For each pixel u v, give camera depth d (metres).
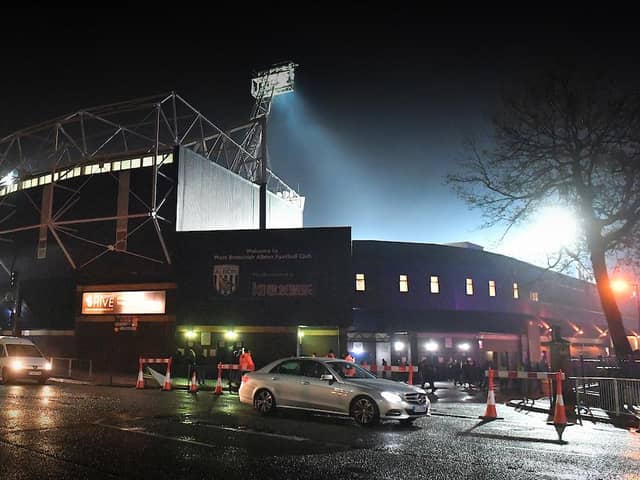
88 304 34.25
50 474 7.45
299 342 31.28
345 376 13.27
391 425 12.88
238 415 13.80
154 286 33.03
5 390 19.58
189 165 35.00
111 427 11.39
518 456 9.48
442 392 25.92
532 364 36.50
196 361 26.30
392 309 39.28
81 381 25.77
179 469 7.89
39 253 36.59
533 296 48.88
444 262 41.66
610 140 25.89
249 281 31.94
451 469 8.34
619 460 9.35
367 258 39.69
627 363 21.48
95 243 34.34
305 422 12.93
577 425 14.12
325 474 7.83
